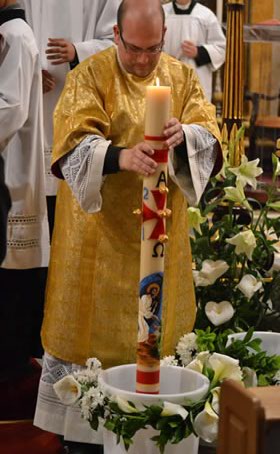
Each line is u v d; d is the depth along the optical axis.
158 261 2.60
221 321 3.44
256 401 1.48
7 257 3.67
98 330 3.04
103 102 2.96
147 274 2.60
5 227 3.64
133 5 2.79
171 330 3.13
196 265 3.62
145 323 2.60
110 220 3.00
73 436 3.06
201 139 2.93
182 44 6.47
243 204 3.54
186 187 2.96
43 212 3.75
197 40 6.67
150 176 2.59
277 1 7.89
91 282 3.03
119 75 2.98
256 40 5.39
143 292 2.60
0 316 3.94
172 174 2.92
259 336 3.16
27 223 3.69
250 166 3.56
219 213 3.80
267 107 7.40
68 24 4.20
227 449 1.57
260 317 3.60
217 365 2.74
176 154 2.92
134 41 2.80
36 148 3.71
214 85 7.17
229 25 3.95
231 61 3.95
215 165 3.07
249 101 7.39
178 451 2.68
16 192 3.65
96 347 3.05
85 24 4.22
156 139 2.58
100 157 2.79
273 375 2.91
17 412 3.90
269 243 3.67
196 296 3.61
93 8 4.21
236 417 1.54
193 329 3.54
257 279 3.58
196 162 2.92
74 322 3.06
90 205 2.87
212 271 3.50
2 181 3.63
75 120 2.89
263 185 4.17
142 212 2.61
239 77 3.94
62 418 3.12
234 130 3.94
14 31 3.57
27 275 3.93
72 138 2.88
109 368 2.90
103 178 2.93
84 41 4.20
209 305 3.48
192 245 3.62
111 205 2.98
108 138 2.97
